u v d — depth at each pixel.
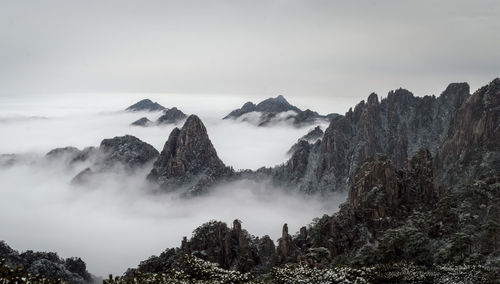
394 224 157.50
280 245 157.38
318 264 125.50
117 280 79.38
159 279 80.62
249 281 94.81
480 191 140.38
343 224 159.12
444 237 124.06
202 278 95.62
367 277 96.19
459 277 92.19
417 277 95.88
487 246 106.25
